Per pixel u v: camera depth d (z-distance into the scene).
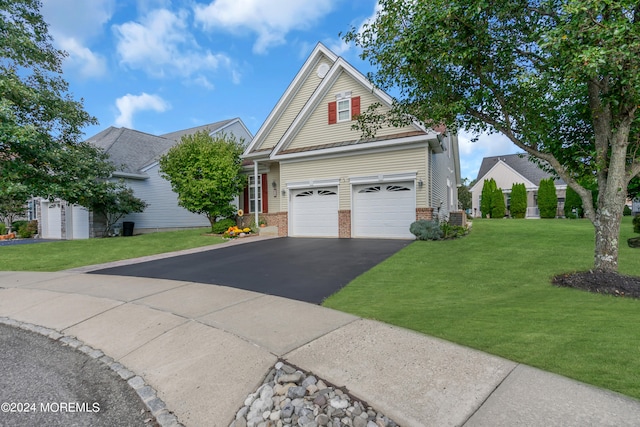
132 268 8.99
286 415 2.68
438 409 2.52
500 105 6.86
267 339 3.93
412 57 6.35
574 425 2.23
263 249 11.34
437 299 5.30
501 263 7.59
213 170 15.63
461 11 5.72
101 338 4.59
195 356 3.78
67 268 9.60
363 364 3.23
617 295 5.16
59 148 12.73
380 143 12.52
